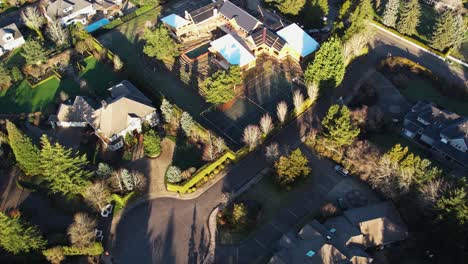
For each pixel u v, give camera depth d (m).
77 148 100.62
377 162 90.94
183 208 89.62
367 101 113.31
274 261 76.44
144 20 142.88
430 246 81.62
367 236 81.25
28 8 134.12
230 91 108.06
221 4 138.38
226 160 97.50
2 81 115.75
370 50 131.25
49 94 115.62
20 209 88.88
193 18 133.00
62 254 78.19
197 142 102.12
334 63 106.94
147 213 88.75
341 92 117.25
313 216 87.81
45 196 91.56
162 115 107.94
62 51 127.88
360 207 86.00
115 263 80.69
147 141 96.88
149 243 83.69
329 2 153.00
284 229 85.88
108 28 137.88
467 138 95.88
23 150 88.00
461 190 75.31
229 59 120.06
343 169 95.56
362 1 121.69
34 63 121.31
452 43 126.56
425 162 83.62
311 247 77.44
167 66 123.75
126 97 102.88
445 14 122.94
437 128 100.50
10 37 128.75
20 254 77.06
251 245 83.44
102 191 87.12
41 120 107.25
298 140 103.50
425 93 116.44
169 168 92.50
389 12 135.50
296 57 126.56
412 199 85.12
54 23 125.94
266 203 90.31
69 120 104.06
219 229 85.81
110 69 123.12
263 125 98.75
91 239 79.88
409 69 123.19
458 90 113.88
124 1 153.12
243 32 132.62
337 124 93.38
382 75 121.94
